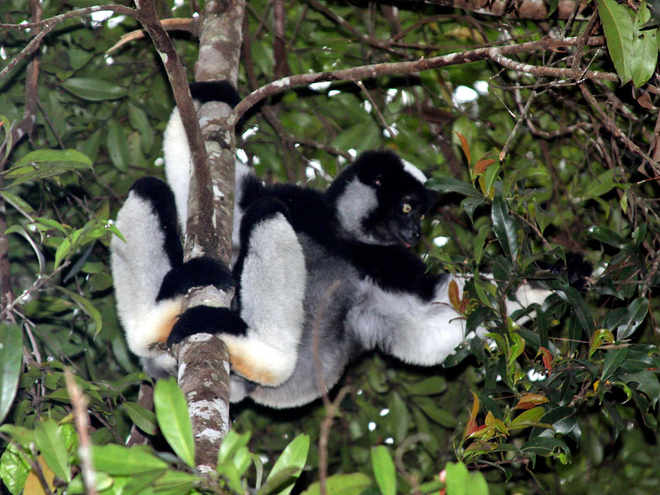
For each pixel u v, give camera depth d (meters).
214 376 6.53
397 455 4.07
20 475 5.58
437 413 11.32
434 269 11.39
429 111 11.55
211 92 8.93
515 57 11.03
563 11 10.24
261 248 8.13
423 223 11.90
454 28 11.66
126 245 8.09
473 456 7.13
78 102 11.09
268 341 7.75
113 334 10.70
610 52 6.75
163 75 11.15
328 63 11.59
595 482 11.98
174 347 7.08
